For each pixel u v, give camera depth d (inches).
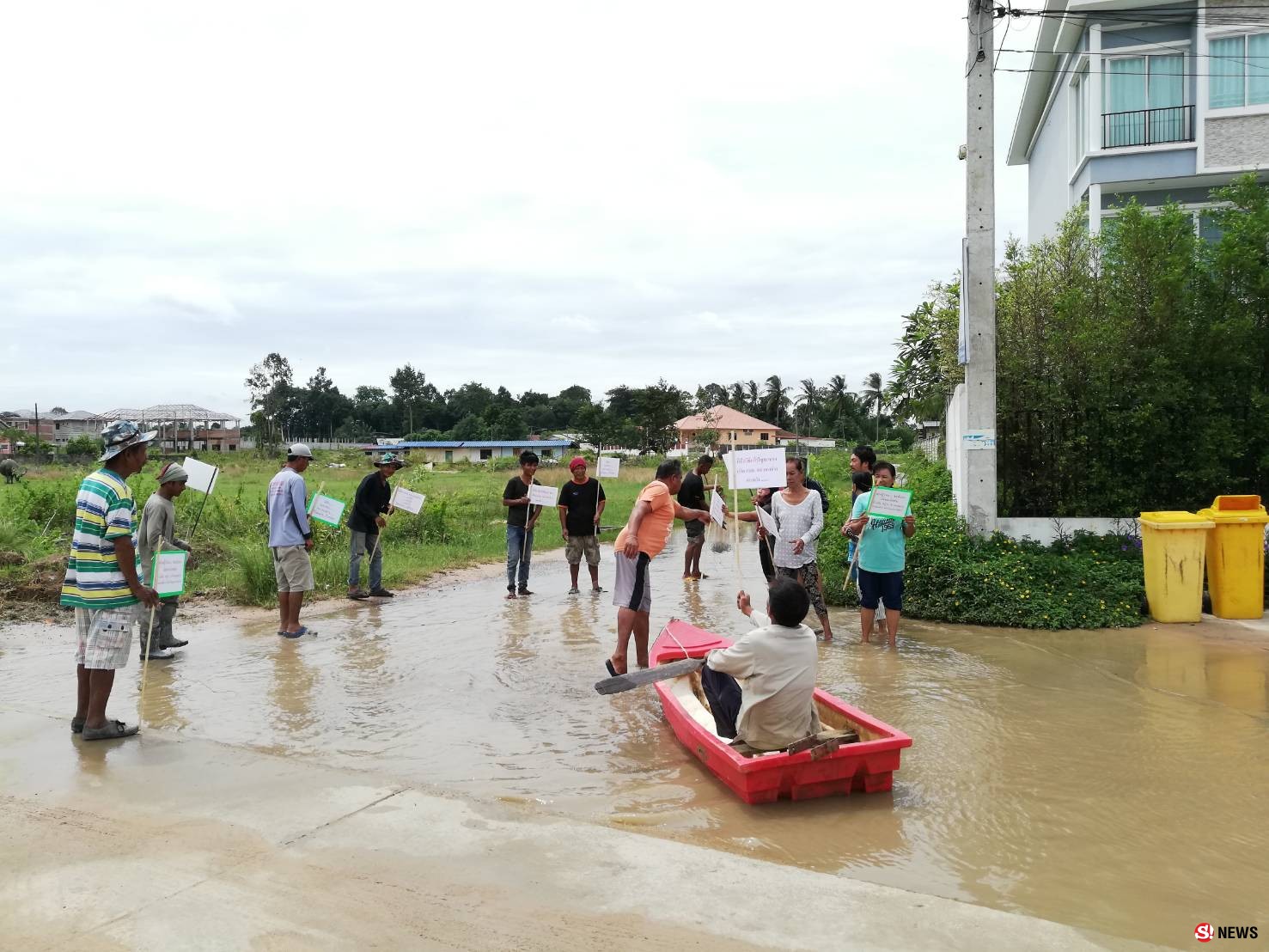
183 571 259.1
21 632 376.8
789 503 351.3
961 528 440.1
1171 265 412.2
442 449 3627.0
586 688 284.4
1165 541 364.5
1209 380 422.0
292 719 251.3
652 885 146.0
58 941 130.3
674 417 2945.4
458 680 294.7
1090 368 437.4
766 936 130.3
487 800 189.2
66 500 642.2
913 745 226.5
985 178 426.3
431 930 132.6
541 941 129.1
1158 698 266.1
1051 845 169.5
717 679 219.1
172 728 242.7
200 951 127.2
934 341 788.6
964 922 134.8
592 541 474.9
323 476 1718.8
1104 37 695.7
